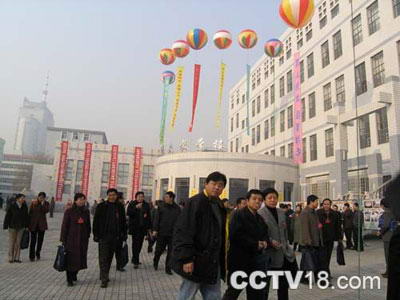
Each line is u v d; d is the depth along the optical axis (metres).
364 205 14.98
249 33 21.77
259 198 4.82
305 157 26.98
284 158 26.94
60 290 6.46
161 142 29.84
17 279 7.27
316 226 7.40
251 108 39.38
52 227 21.22
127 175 41.25
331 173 23.12
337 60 23.19
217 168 25.78
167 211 8.73
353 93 21.09
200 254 3.75
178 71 29.69
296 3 13.95
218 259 3.86
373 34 19.66
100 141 78.00
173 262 3.76
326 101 24.55
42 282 7.09
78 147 41.56
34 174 53.50
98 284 7.05
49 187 53.25
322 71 25.11
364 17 20.59
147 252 12.48
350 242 13.95
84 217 7.17
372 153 18.78
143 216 9.30
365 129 19.58
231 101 46.72
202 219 3.86
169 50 23.05
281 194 26.16
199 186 25.77
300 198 26.91
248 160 25.91
